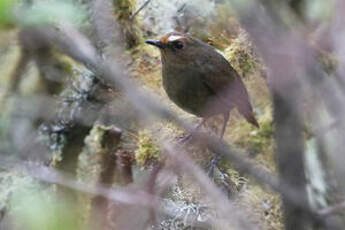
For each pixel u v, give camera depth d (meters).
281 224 9.52
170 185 8.59
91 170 10.55
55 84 11.20
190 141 9.69
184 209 8.97
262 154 10.52
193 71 10.26
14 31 9.05
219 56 10.41
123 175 10.26
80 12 6.41
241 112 10.22
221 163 9.93
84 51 5.15
